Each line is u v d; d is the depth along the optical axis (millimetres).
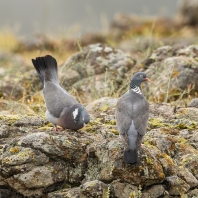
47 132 11352
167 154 11430
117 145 10805
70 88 16438
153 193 10633
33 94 16156
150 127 12414
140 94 11227
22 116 12422
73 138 11055
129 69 16812
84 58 17094
